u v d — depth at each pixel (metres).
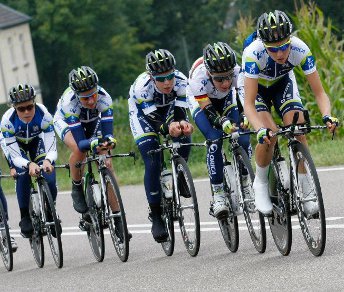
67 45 110.44
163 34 124.44
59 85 115.25
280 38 11.22
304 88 26.34
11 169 15.41
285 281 10.68
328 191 17.58
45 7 108.50
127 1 117.25
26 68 106.25
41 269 14.82
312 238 11.66
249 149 13.16
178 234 16.16
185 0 123.06
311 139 26.31
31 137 15.23
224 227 13.37
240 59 27.11
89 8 109.94
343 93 26.62
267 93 12.39
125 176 25.31
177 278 11.93
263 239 12.55
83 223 14.95
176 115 13.79
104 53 112.50
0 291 13.13
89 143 14.05
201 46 124.56
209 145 13.08
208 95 13.38
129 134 30.39
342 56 27.19
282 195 11.91
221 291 10.73
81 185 14.95
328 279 10.42
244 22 27.64
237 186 12.90
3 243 15.55
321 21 27.64
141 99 13.77
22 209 15.28
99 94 14.47
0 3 112.38
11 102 14.88
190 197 13.36
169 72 13.31
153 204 14.04
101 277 12.92
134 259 14.15
